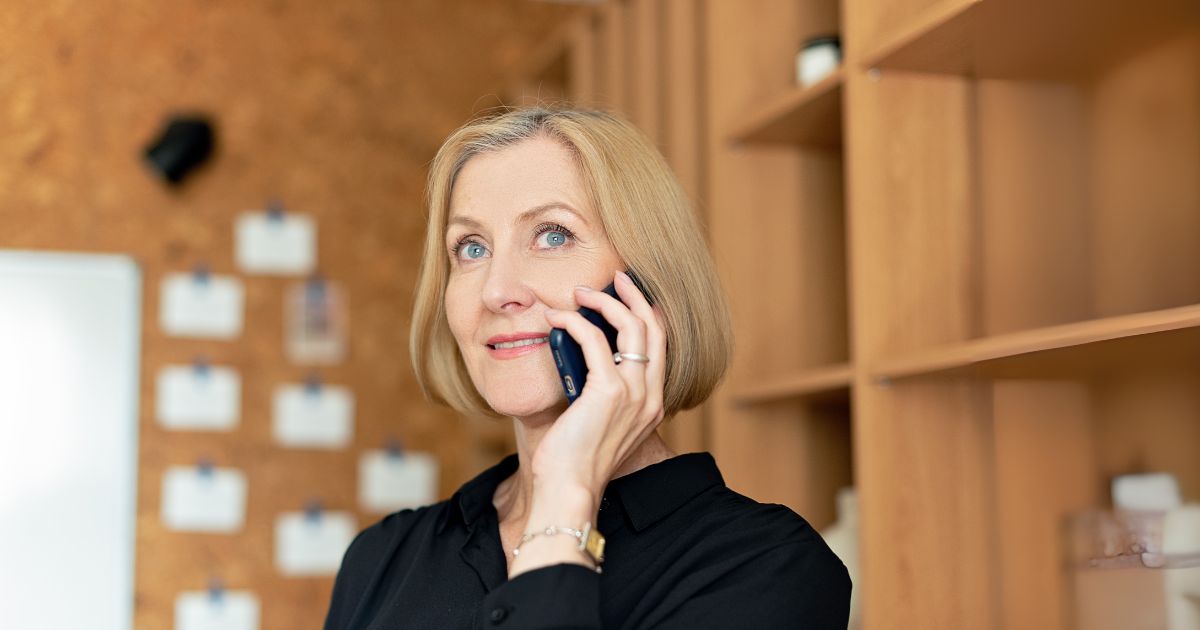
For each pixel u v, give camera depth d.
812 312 2.49
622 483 1.24
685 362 1.29
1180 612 1.69
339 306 3.79
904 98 2.00
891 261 1.97
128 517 3.53
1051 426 1.88
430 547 1.35
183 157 3.62
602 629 1.17
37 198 3.61
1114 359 1.67
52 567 3.46
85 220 3.63
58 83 3.66
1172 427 1.72
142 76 3.72
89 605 3.47
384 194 3.88
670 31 2.79
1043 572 1.87
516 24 4.06
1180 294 1.73
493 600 1.12
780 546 1.19
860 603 2.04
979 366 1.76
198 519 3.62
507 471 1.41
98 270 3.59
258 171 3.78
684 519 1.24
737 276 2.46
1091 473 1.83
